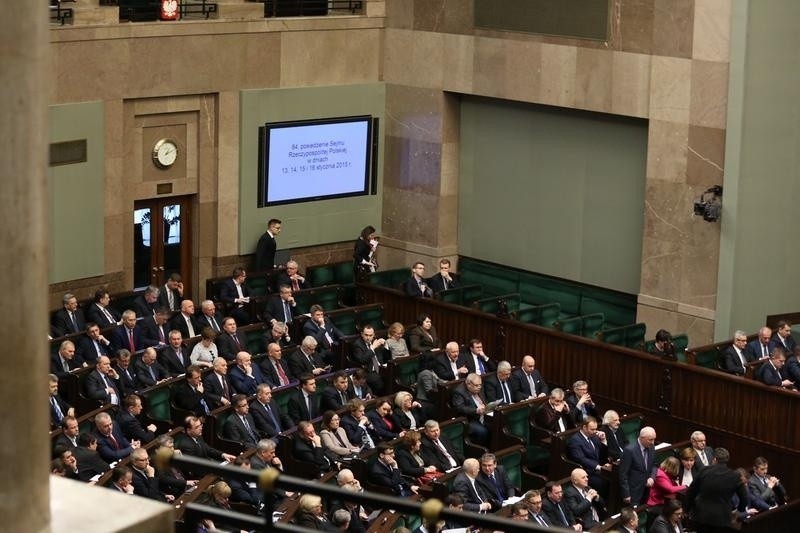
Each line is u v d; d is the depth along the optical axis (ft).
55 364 76.69
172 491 62.95
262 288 98.02
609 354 85.46
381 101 107.55
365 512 62.75
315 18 102.68
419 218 107.55
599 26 94.68
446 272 99.50
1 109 16.88
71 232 92.22
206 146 99.25
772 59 89.04
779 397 78.28
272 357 79.77
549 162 100.99
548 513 63.82
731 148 89.15
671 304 93.35
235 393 76.54
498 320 91.15
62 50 89.81
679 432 82.69
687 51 90.38
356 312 91.45
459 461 71.05
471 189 106.32
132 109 94.79
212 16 98.02
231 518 19.77
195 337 81.41
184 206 99.96
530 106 101.35
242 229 101.71
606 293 99.25
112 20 91.97
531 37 98.68
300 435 68.85
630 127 95.81
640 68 92.99
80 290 93.76
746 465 80.12
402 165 107.96
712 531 65.36
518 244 103.96
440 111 104.88
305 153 104.01
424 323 88.43
